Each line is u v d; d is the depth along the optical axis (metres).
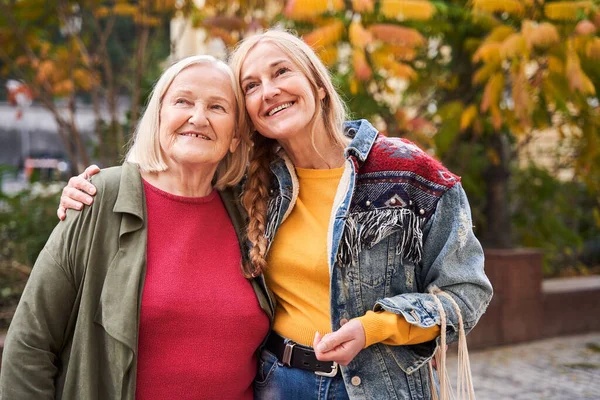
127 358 1.54
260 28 4.23
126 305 1.56
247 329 1.71
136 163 1.79
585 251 7.43
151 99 1.80
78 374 1.56
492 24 4.04
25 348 1.55
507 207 5.30
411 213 1.68
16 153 12.68
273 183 1.89
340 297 1.68
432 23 4.34
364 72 3.64
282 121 1.76
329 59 3.71
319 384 1.71
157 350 1.61
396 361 1.68
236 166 1.91
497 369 4.41
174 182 1.79
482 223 5.71
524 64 3.80
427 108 5.07
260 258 1.74
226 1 4.53
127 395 1.55
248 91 1.83
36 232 5.14
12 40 4.91
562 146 6.54
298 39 1.83
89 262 1.59
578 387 4.04
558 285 5.56
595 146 4.95
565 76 3.82
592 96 4.45
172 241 1.72
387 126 4.55
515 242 6.43
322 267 1.72
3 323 4.16
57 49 5.19
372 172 1.73
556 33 3.60
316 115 1.81
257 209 1.82
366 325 1.55
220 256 1.78
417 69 5.00
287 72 1.78
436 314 1.60
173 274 1.65
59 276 1.59
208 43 5.10
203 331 1.64
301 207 1.81
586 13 3.72
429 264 1.71
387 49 3.82
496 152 5.14
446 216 1.68
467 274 1.65
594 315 5.48
